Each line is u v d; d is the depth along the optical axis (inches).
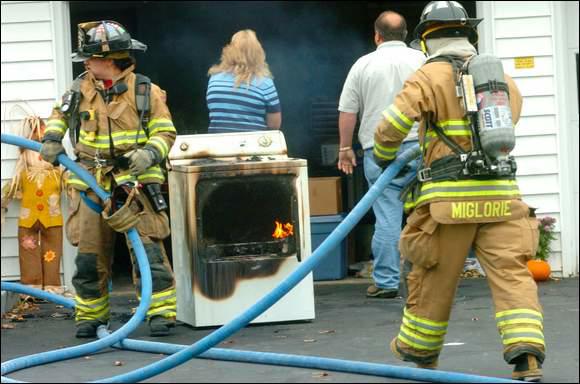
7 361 474.6
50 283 663.1
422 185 401.4
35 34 677.3
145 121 513.0
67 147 663.8
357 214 402.9
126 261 817.5
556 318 548.1
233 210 546.6
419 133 409.4
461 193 394.0
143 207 521.7
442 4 410.6
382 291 621.6
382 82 610.5
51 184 659.4
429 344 407.5
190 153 562.9
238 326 406.9
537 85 688.4
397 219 617.6
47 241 661.9
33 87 677.3
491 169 393.7
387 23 619.2
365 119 618.2
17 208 672.4
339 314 578.2
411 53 617.0
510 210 398.3
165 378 436.8
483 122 392.5
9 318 598.5
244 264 547.5
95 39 507.8
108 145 510.6
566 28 698.2
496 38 687.7
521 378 394.6
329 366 434.9
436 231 397.7
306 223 553.9
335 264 702.5
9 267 673.6
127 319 586.2
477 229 400.8
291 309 553.6
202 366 458.6
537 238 408.2
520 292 395.5
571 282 669.3
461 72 398.6
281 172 549.0
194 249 543.5
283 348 495.5
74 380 441.7
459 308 581.9
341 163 635.5
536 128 689.6
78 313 538.0
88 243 526.3
